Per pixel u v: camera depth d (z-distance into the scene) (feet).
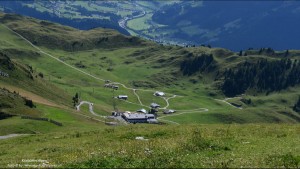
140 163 90.33
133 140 155.94
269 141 134.72
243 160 93.15
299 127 185.06
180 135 164.14
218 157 99.91
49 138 209.46
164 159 93.81
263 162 91.50
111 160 93.71
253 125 202.90
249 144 127.44
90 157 106.01
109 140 167.32
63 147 152.46
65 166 91.09
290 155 97.55
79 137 199.62
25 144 194.18
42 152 146.72
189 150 113.09
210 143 121.29
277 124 209.56
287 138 143.74
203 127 195.93
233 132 167.73
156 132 177.17
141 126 226.38
